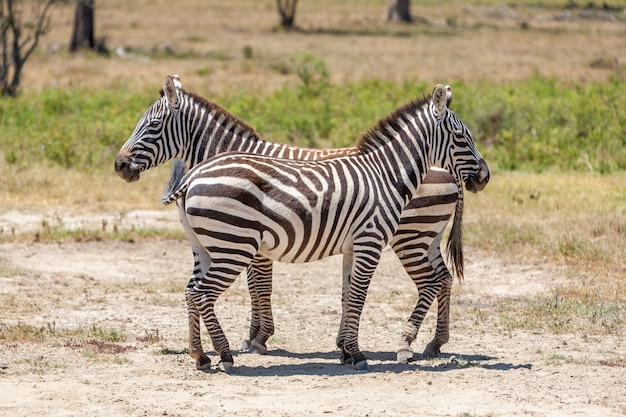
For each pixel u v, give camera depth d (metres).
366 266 17.83
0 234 30.20
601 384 16.91
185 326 21.52
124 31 110.00
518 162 43.00
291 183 17.31
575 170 42.06
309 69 75.88
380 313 23.22
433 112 18.80
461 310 23.17
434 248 19.80
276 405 15.57
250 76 73.88
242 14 134.00
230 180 16.92
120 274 26.83
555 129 44.81
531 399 15.98
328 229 17.52
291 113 51.00
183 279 26.42
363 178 17.95
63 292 24.36
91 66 79.25
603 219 30.88
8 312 22.09
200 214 16.92
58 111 52.09
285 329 21.62
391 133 18.53
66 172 39.69
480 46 98.50
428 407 15.49
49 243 29.88
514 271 26.78
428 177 19.03
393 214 18.12
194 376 17.41
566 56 88.25
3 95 59.34
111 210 34.75
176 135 19.77
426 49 95.81
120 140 43.62
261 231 17.12
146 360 18.50
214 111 19.89
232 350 19.80
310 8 145.00
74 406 15.38
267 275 19.42
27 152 41.34
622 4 142.00
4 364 17.86
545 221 31.66
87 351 18.86
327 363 18.64
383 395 16.22
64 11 125.38
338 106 52.56
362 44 101.00
